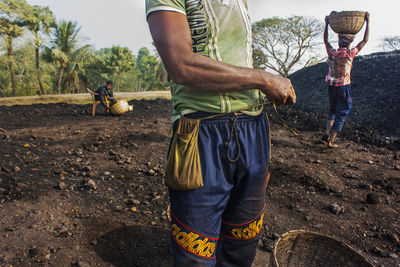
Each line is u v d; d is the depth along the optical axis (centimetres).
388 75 801
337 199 331
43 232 246
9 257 214
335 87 484
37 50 3097
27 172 362
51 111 863
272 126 638
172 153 112
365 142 539
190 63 98
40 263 212
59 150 459
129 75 5362
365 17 466
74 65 3334
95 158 431
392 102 684
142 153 462
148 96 1183
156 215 288
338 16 466
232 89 104
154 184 353
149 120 726
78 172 376
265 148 123
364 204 320
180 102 115
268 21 1755
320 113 785
